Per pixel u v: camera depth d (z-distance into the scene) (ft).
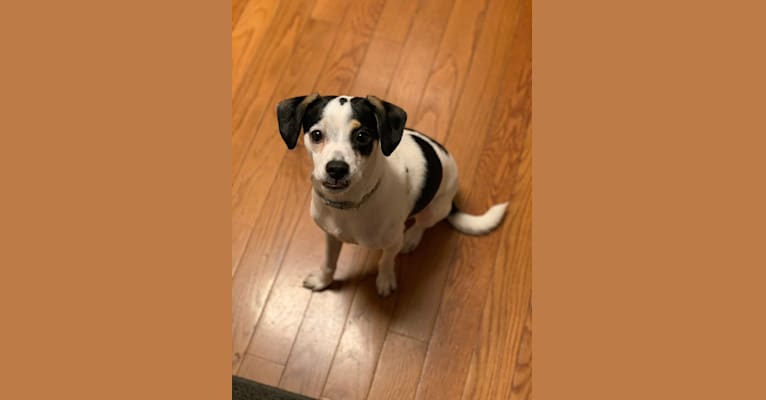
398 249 6.50
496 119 8.08
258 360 6.88
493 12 8.70
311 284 7.17
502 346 7.00
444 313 7.14
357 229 5.80
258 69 8.30
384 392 6.79
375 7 8.69
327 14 8.64
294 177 7.74
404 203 5.90
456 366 6.90
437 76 8.30
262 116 8.04
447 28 8.59
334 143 4.96
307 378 6.82
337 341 6.99
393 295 7.22
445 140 7.95
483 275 7.32
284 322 7.07
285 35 8.51
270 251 7.41
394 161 5.79
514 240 7.48
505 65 8.39
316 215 5.92
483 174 7.80
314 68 8.32
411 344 6.99
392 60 8.38
